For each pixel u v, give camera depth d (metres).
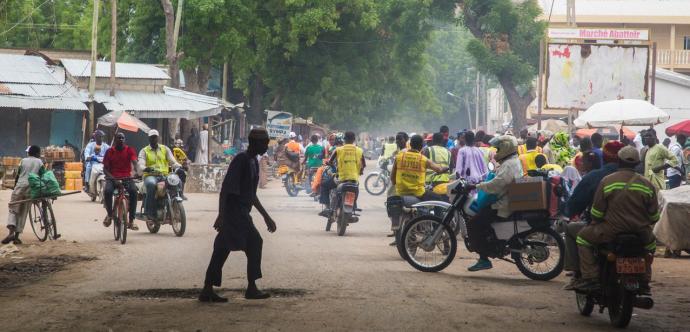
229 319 10.26
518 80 65.88
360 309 10.98
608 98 45.03
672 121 56.69
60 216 24.95
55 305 11.20
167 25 47.50
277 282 13.23
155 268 14.86
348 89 65.44
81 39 76.50
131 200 19.25
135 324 9.95
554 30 46.50
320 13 57.75
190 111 45.75
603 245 10.31
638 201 10.12
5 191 35.16
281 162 35.69
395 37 69.75
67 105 43.25
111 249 17.58
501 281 13.88
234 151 54.19
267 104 68.62
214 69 69.81
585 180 11.23
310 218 25.67
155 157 20.56
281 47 64.31
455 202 14.80
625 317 10.02
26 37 79.38
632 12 79.94
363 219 25.78
